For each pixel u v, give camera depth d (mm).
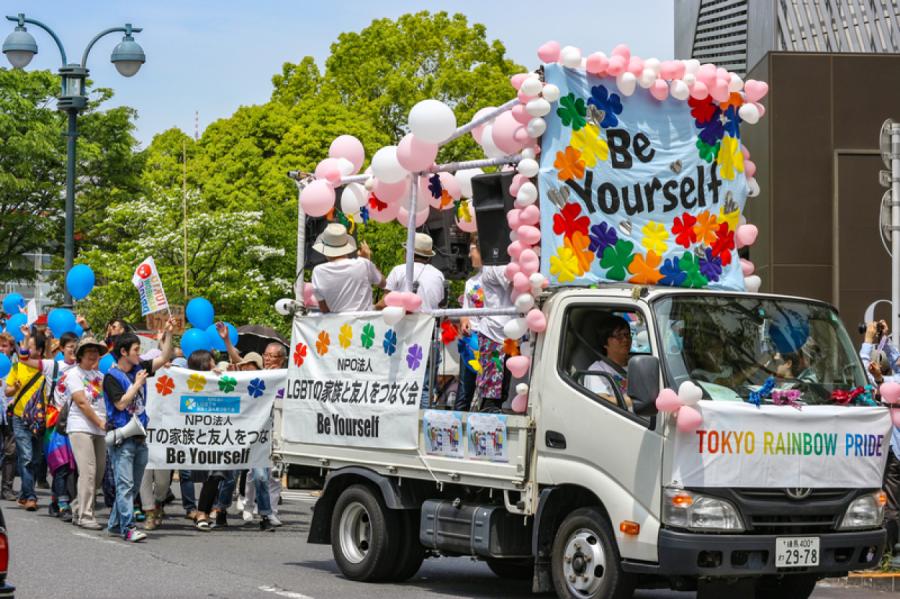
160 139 60594
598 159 9672
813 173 25109
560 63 9570
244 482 15773
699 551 8461
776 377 9094
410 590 10672
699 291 9234
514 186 9586
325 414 11562
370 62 47188
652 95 9992
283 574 11352
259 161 47719
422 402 10633
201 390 14203
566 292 9547
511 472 9633
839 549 8984
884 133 14570
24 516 15328
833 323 9586
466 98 46062
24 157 53000
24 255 57312
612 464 8961
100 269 45781
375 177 11539
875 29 31219
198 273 44781
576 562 9188
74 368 14148
